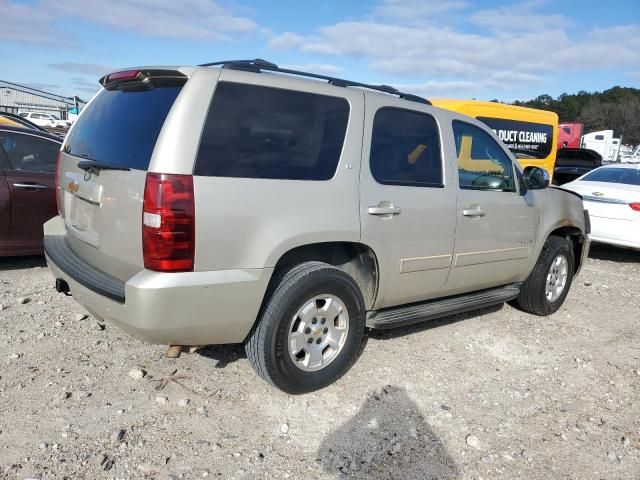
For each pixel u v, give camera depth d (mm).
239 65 3234
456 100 9906
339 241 3455
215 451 2924
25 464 2701
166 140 2848
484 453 3086
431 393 3717
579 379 4113
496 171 4672
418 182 3965
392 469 2885
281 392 3557
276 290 3266
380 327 3869
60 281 3604
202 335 3074
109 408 3244
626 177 9031
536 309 5402
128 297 2852
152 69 3131
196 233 2875
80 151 3639
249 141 3100
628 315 5793
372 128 3695
